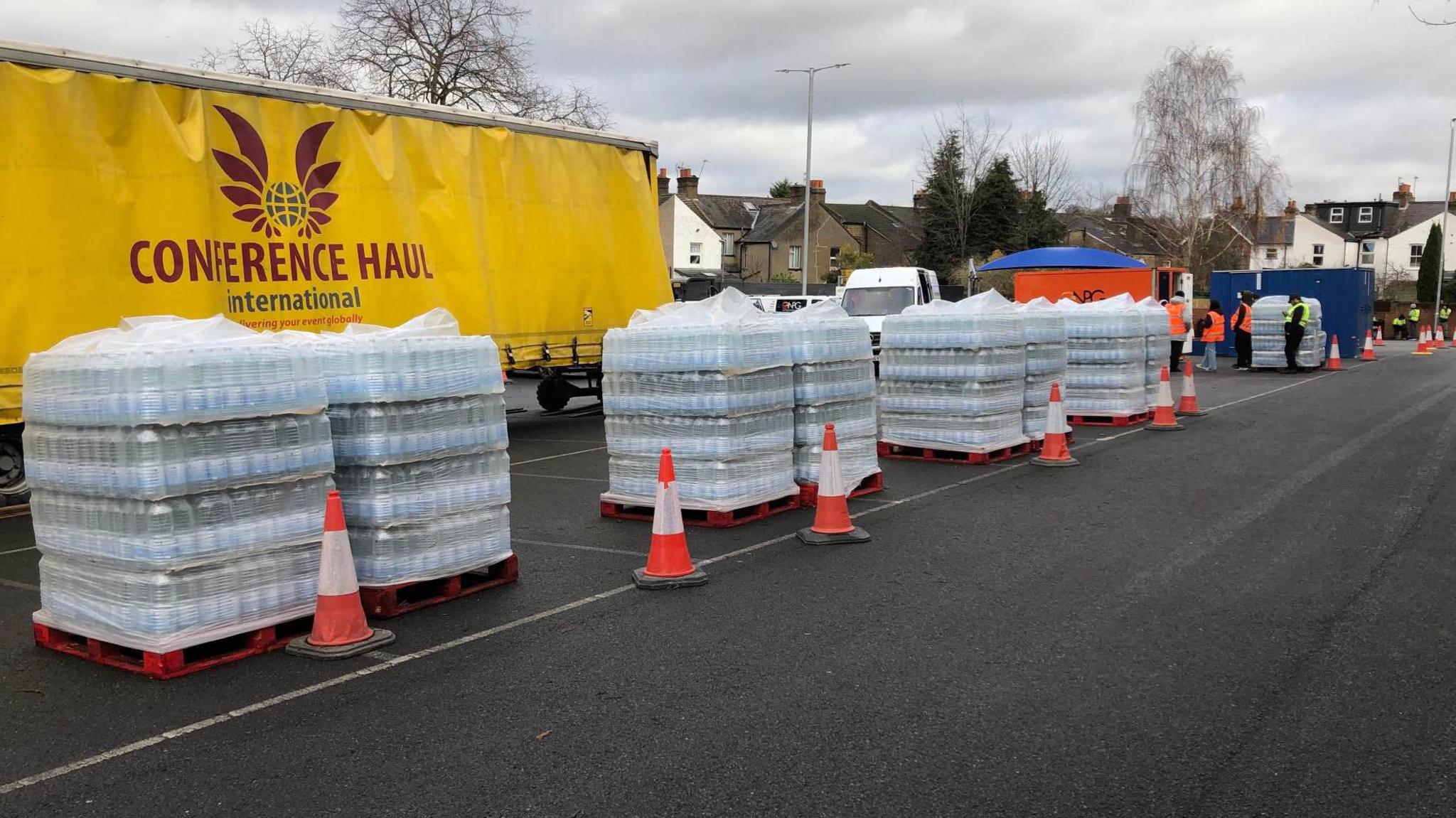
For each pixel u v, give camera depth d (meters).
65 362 5.19
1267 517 8.47
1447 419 14.71
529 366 13.41
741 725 4.46
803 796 3.82
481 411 6.46
